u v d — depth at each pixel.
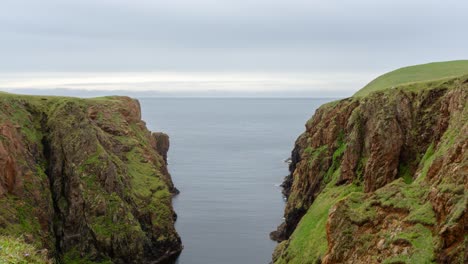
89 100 124.56
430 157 60.97
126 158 117.56
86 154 98.06
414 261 40.88
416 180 56.59
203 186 164.00
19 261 24.05
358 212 50.44
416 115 73.56
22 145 93.62
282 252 77.25
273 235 106.69
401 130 73.31
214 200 142.25
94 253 88.81
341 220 51.00
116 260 89.25
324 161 97.75
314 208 82.56
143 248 93.62
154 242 98.75
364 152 80.75
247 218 122.19
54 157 97.88
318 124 123.25
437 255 40.19
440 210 42.84
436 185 46.31
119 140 121.12
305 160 105.69
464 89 59.03
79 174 95.00
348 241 48.94
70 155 97.44
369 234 48.00
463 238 38.97
